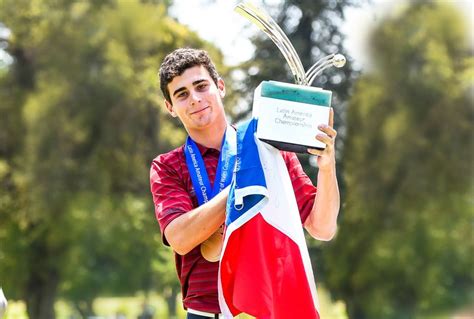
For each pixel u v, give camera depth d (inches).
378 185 1643.7
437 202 1659.7
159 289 2110.0
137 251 1777.8
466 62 1642.5
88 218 1672.0
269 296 192.2
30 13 1665.8
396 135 1633.9
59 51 1628.9
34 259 1724.9
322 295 1776.6
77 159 1632.6
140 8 1659.7
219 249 205.3
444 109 1630.2
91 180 1622.8
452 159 1641.2
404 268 1686.8
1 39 1672.0
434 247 1683.1
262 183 195.6
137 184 1715.1
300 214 208.1
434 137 1643.7
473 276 1713.8
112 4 1667.1
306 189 209.8
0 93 1675.7
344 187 1711.4
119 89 1612.9
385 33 1606.8
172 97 209.8
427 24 1616.6
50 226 1644.9
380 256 1686.8
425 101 1625.2
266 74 1686.8
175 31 1723.7
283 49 204.2
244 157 198.8
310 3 1700.3
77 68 1617.9
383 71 1611.7
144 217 1736.0
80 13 1651.1
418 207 1652.3
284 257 195.2
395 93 1621.6
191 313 210.8
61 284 1838.1
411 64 1619.1
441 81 1609.3
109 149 1638.8
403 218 1649.9
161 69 211.5
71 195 1621.6
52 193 1592.0
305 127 196.5
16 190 1688.0
